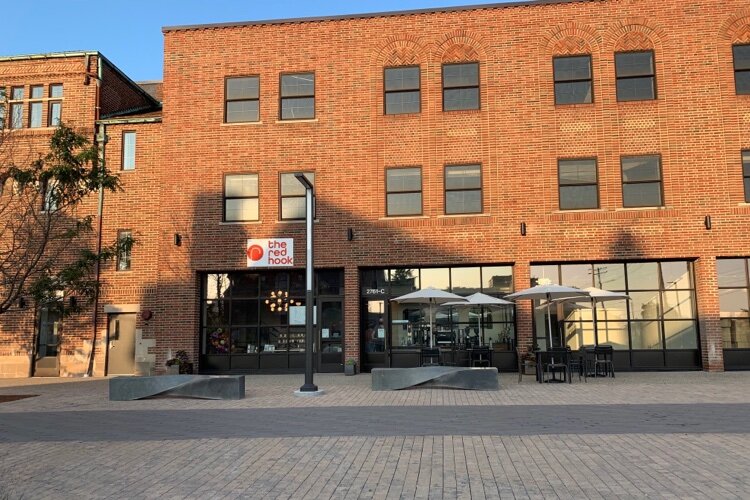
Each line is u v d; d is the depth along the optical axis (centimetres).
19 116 2052
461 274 2020
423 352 1844
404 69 2078
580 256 1936
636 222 1930
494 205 1981
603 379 1719
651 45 1994
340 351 2038
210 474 722
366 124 2059
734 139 1934
